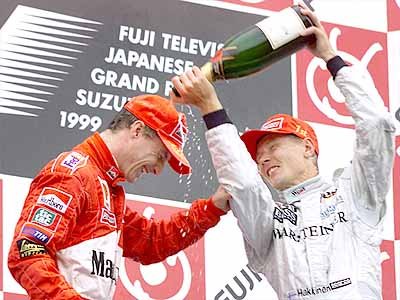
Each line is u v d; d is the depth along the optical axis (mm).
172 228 18172
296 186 17750
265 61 17766
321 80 23031
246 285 21297
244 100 22578
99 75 21688
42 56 21500
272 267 17547
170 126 17438
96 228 16938
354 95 17406
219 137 17297
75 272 16719
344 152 22688
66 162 17016
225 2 22891
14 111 21062
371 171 17297
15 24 21562
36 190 16922
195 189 21609
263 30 17703
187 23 22531
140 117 17406
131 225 18094
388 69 23578
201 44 22469
